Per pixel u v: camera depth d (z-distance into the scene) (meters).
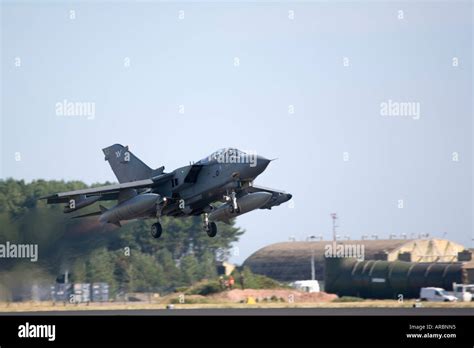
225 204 117.56
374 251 154.38
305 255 167.88
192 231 175.50
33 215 143.25
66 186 173.00
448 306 116.31
